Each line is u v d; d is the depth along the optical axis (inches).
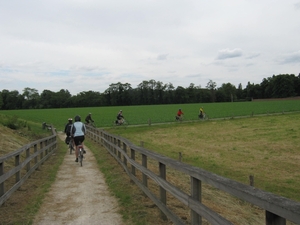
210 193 329.7
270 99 5492.1
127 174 338.3
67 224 197.2
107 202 244.8
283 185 423.8
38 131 1107.3
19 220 201.8
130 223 195.6
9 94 5782.5
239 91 6599.4
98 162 459.2
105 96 6112.2
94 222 200.2
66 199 255.4
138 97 6102.4
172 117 1979.6
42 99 6127.0
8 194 233.6
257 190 95.7
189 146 807.7
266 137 908.0
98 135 738.2
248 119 1587.1
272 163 565.6
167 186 171.2
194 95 6127.0
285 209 77.1
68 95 6441.9
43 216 212.8
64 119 2185.0
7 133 602.2
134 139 996.6
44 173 366.3
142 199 240.7
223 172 501.4
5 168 341.4
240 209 291.3
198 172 128.3
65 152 626.8
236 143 825.5
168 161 167.0
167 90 6250.0
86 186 302.2
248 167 535.8
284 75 5634.8
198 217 136.0
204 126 1337.4
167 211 175.3
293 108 2487.7
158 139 981.8
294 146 736.3
